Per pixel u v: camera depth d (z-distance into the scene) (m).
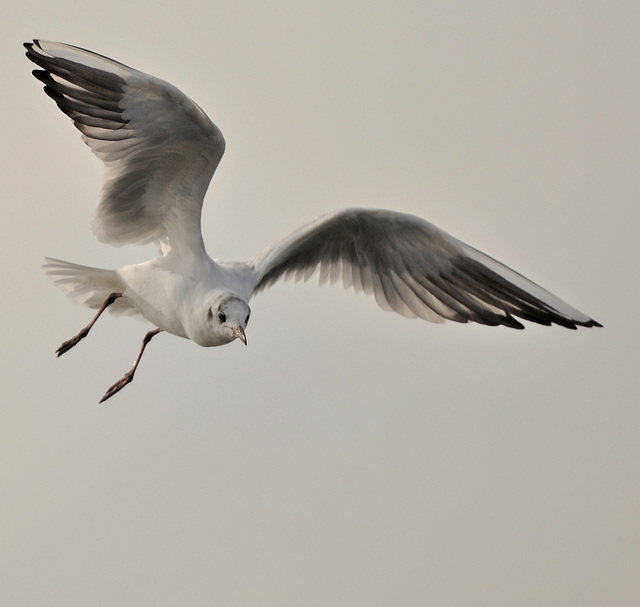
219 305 11.53
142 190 11.93
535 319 13.40
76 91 11.10
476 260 13.12
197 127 11.24
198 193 11.79
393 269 13.73
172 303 11.91
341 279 13.96
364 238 13.43
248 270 12.30
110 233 12.28
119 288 12.42
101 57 11.05
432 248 13.23
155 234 12.31
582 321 13.10
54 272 12.47
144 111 11.14
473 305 13.66
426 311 13.94
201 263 11.89
